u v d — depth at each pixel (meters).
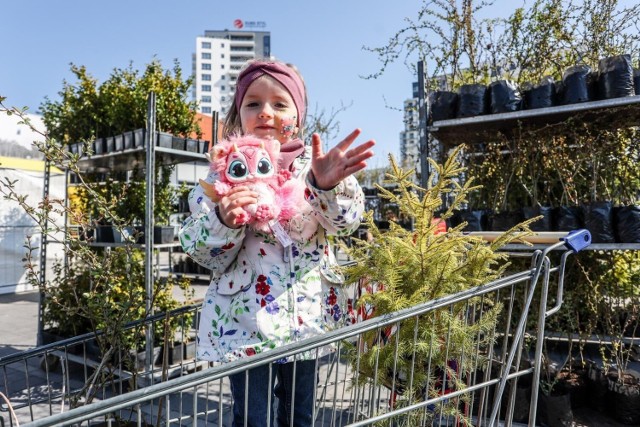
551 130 3.21
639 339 3.07
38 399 3.31
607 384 2.98
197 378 1.17
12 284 8.48
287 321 1.45
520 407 2.73
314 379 1.52
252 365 1.23
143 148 3.84
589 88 2.90
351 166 1.27
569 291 3.19
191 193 1.58
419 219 1.65
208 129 11.90
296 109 1.67
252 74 1.61
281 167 1.57
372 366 1.61
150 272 3.47
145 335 3.28
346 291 1.76
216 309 1.51
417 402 1.54
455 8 3.66
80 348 3.80
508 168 3.48
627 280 3.24
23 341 5.10
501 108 3.04
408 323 1.56
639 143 3.29
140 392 1.11
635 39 3.42
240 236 1.40
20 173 8.36
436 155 3.89
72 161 2.37
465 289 1.61
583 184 3.53
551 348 3.71
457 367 1.71
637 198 3.41
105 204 2.56
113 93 4.72
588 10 3.44
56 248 8.66
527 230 1.64
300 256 1.54
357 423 1.37
